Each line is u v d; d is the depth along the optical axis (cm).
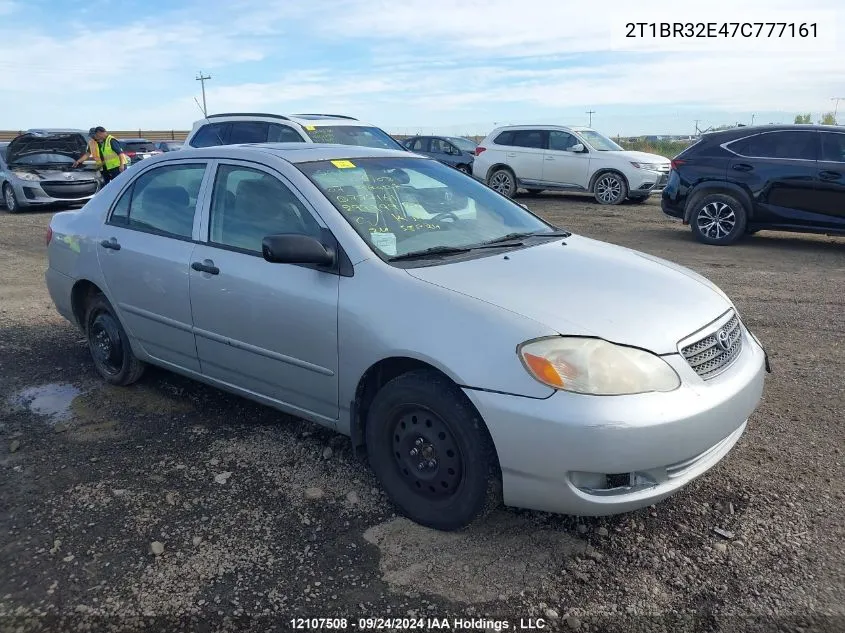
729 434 303
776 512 319
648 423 264
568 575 280
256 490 345
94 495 341
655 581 276
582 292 307
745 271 835
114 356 473
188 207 410
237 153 393
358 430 335
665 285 331
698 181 1020
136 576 281
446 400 289
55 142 1571
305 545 301
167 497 339
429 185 405
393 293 310
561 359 270
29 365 525
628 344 277
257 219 371
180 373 435
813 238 1086
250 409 441
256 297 357
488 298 295
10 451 387
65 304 501
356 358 318
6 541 305
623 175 1566
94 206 479
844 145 921
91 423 423
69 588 275
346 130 1066
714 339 307
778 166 955
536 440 268
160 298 414
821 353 530
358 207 353
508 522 315
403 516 321
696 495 334
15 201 1466
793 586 271
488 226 394
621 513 295
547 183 1678
